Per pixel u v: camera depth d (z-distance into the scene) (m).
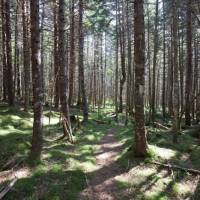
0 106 21.59
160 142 16.61
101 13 26.75
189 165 13.34
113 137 18.73
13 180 10.44
